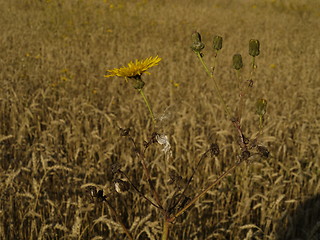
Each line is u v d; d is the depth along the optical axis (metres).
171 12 16.98
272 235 3.73
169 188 3.96
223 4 22.17
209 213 4.45
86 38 11.92
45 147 4.31
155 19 15.39
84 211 3.75
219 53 10.98
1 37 10.59
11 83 6.90
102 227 3.95
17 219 3.90
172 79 8.24
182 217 4.25
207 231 4.23
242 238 4.17
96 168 4.64
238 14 18.88
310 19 18.42
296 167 4.57
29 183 4.14
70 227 3.90
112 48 10.77
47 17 13.43
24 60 8.59
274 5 22.17
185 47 12.07
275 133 5.45
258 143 1.84
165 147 2.01
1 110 6.05
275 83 8.36
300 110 6.63
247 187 4.39
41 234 3.21
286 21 17.77
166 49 11.20
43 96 6.26
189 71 9.12
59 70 8.09
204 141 4.92
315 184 4.67
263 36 14.25
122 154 5.03
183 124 5.65
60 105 6.39
